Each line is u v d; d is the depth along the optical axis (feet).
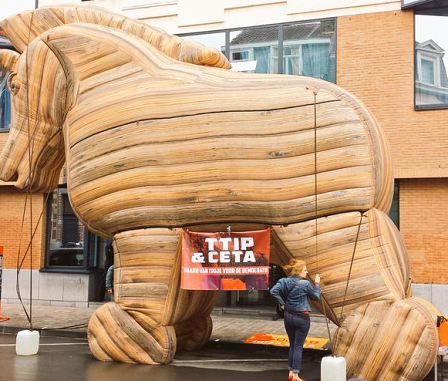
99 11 25.32
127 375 20.27
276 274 38.75
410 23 34.42
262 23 37.70
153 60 22.93
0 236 43.86
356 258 19.16
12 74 26.11
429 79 34.06
